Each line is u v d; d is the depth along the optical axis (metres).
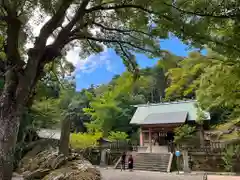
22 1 6.27
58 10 6.24
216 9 5.14
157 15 5.94
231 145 19.34
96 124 35.75
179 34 5.86
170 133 32.00
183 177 16.92
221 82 8.55
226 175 18.25
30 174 8.48
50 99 21.06
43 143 15.45
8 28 6.04
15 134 5.43
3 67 6.15
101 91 37.84
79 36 7.29
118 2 6.65
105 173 19.31
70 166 8.45
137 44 7.79
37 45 5.97
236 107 11.80
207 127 26.91
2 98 5.51
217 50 5.71
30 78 5.76
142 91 49.91
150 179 15.69
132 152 27.81
